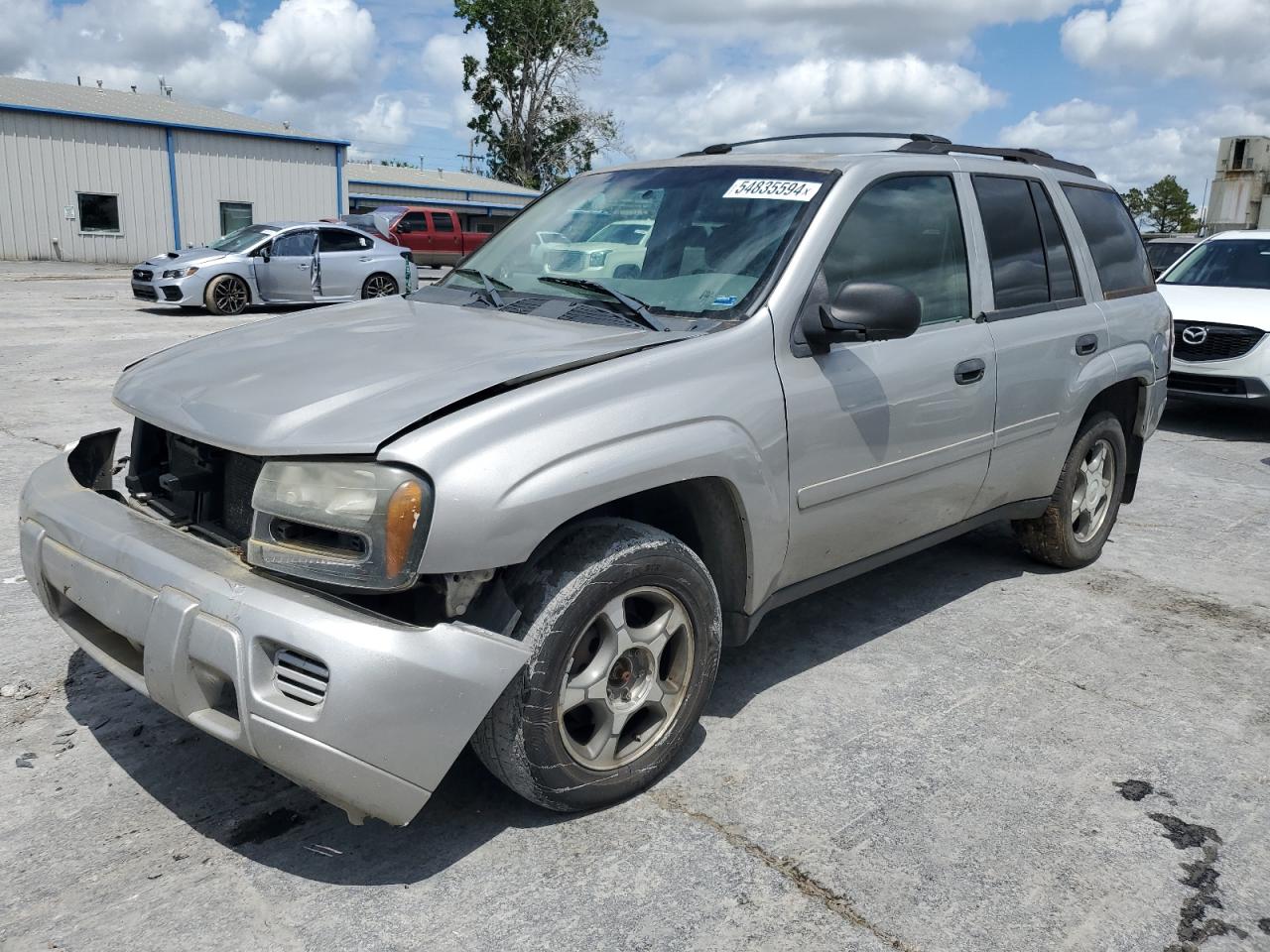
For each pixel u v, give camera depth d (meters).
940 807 2.94
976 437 3.91
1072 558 4.98
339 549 2.38
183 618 2.39
